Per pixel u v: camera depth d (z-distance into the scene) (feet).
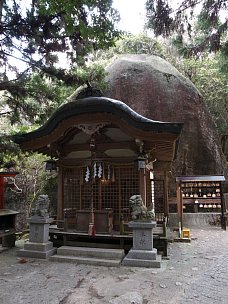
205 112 57.16
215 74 61.52
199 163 51.44
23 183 49.11
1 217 28.09
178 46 30.27
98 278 17.89
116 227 26.53
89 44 26.53
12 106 31.71
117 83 55.42
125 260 20.90
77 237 25.49
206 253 25.18
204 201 40.83
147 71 56.70
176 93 54.70
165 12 25.96
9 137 27.14
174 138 23.53
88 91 27.20
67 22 22.06
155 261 20.44
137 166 24.29
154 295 15.07
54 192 48.21
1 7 23.67
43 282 17.17
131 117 23.72
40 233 23.99
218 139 57.52
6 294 15.25
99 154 27.04
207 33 29.04
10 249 26.63
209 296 14.98
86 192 27.91
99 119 24.82
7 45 26.35
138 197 22.76
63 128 25.85
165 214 35.86
